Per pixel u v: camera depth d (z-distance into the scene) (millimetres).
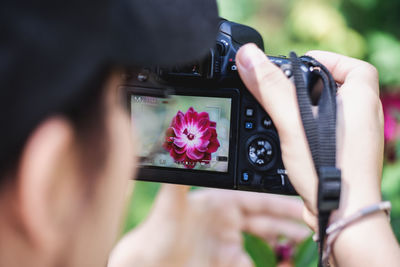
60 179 374
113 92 410
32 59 336
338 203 736
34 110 338
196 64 919
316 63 842
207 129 977
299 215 1361
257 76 841
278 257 1291
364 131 795
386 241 716
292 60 780
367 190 757
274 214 1358
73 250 412
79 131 375
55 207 379
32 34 335
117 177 436
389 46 2232
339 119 808
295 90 795
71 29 349
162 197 1287
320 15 2375
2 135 335
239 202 1342
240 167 987
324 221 744
